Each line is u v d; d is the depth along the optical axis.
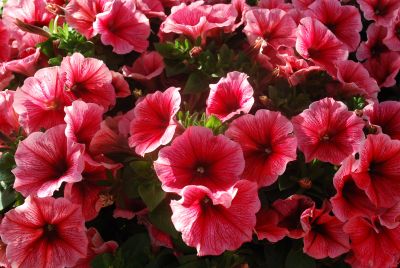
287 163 0.66
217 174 0.61
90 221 0.70
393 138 0.71
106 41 0.73
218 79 0.74
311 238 0.64
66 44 0.77
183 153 0.61
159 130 0.65
